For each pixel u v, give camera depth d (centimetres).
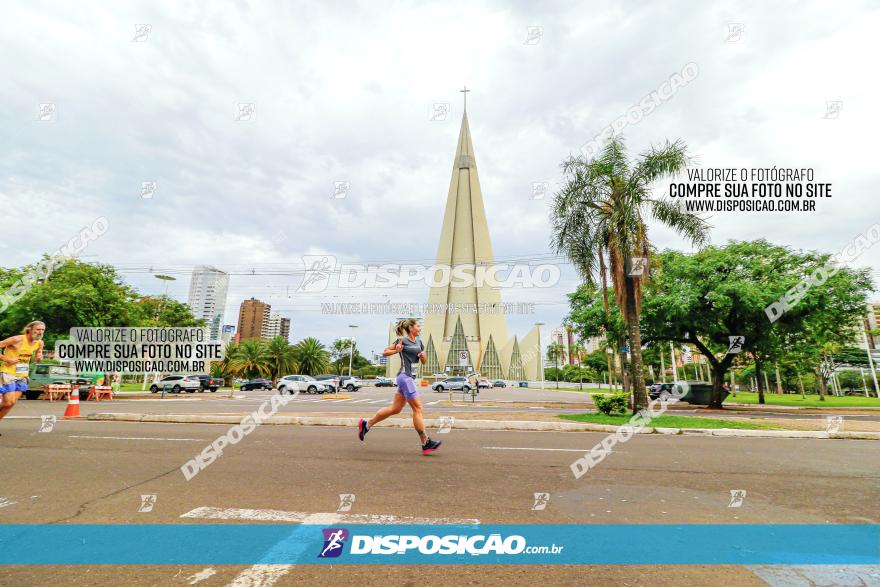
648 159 1220
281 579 258
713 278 1911
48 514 364
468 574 267
